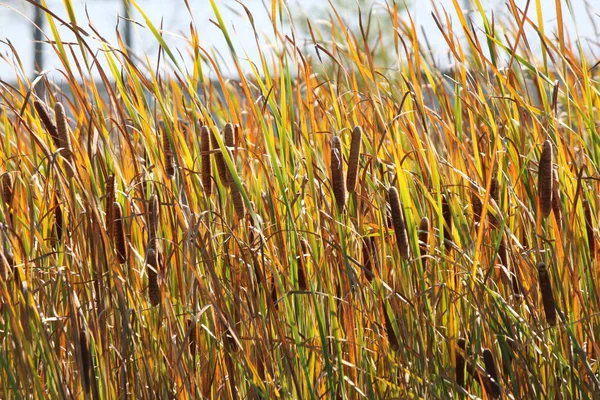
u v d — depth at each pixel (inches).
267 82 183.2
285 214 182.5
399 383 182.1
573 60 187.0
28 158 187.6
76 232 176.9
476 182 182.1
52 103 191.8
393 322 175.5
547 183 171.9
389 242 179.8
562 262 178.5
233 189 176.4
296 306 179.3
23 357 174.7
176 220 177.6
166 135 180.5
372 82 191.0
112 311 179.2
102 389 176.7
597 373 178.2
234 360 178.1
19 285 175.5
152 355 176.7
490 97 184.1
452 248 180.9
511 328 175.2
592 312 178.9
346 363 176.2
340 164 172.4
